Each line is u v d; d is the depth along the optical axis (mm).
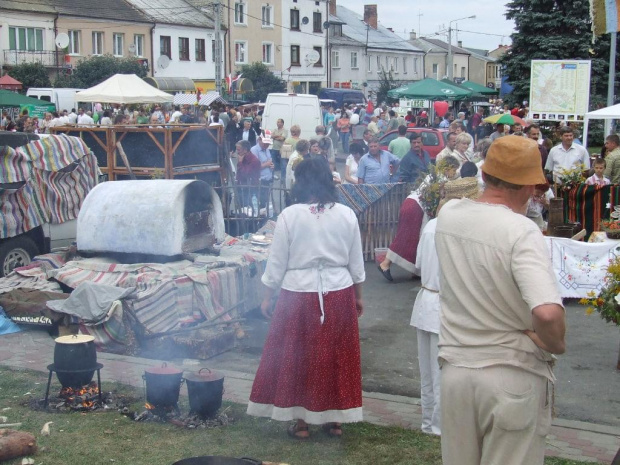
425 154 12492
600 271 9492
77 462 4773
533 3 35062
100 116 32594
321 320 5055
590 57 35031
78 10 48531
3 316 8078
